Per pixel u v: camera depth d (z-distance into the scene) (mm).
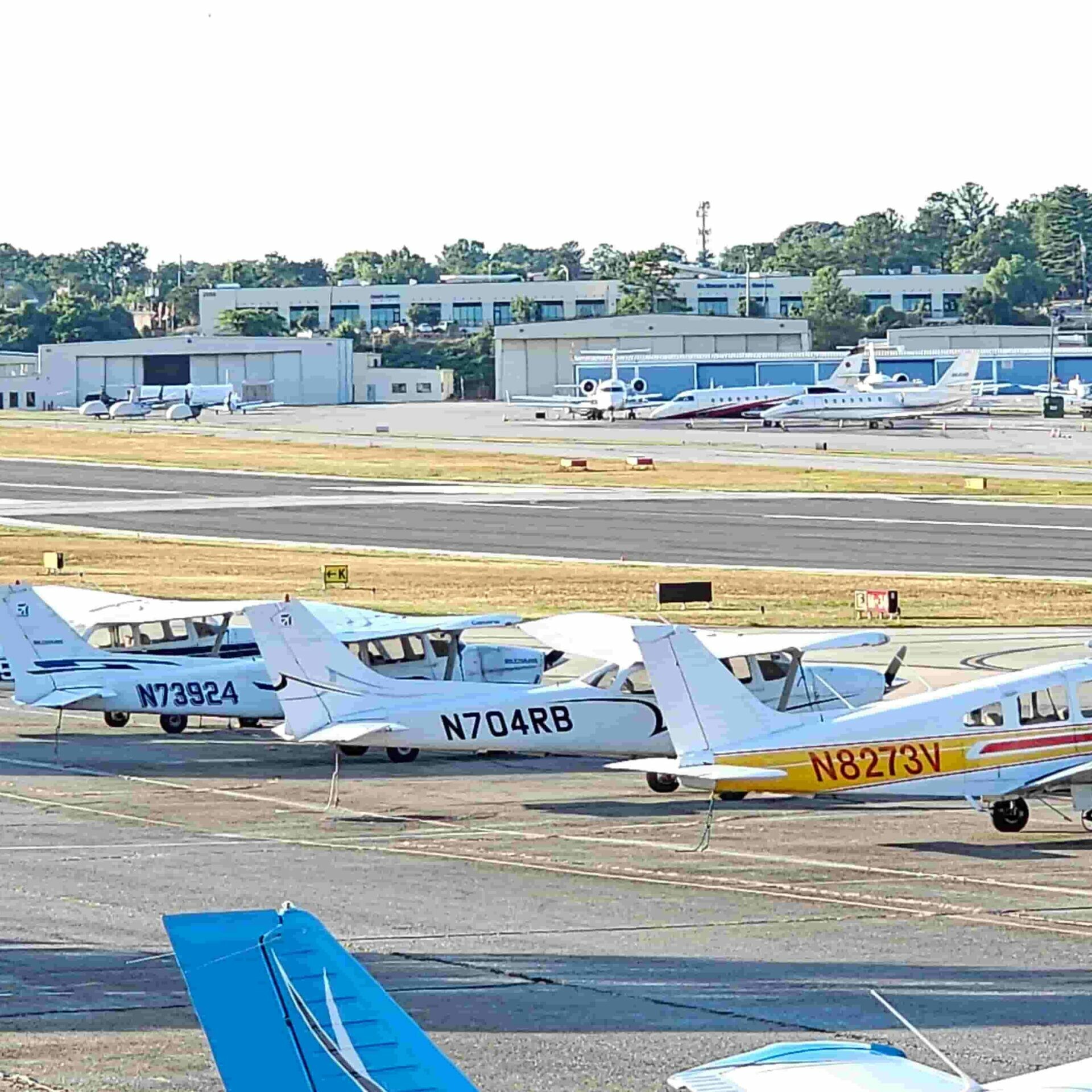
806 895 95125
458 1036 67500
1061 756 110438
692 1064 63938
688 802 125688
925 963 79562
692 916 89625
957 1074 38688
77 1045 66312
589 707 127188
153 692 149125
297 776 137500
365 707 124188
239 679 151375
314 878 99500
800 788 107438
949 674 189750
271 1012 34219
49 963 79625
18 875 100312
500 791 130875
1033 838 112062
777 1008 71625
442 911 90875
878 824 117188
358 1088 33594
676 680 106875
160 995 73688
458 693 125938
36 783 134000
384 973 77625
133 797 128250
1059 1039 67188
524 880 98938
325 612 155375
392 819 119250
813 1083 33406
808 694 135500
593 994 74000
